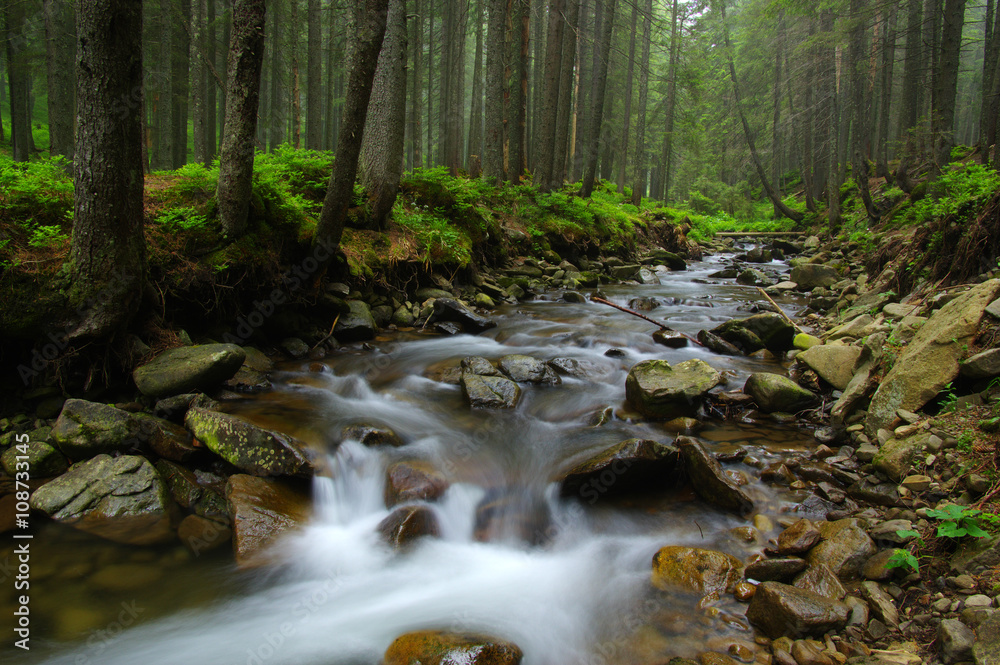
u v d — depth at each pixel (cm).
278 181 849
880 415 486
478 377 634
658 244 2119
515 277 1272
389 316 903
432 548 407
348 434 501
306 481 450
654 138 3684
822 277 1242
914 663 266
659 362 635
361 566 388
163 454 468
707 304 1103
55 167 654
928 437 417
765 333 775
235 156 619
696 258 2164
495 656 290
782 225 2870
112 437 459
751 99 3269
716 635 312
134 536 394
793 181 3881
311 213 832
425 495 436
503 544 418
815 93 2575
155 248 600
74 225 496
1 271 489
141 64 487
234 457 455
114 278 512
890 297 793
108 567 366
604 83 1811
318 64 1859
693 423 555
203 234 643
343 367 703
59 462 456
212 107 2341
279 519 409
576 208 1631
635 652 305
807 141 2677
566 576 379
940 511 338
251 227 690
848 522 375
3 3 1809
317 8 1839
